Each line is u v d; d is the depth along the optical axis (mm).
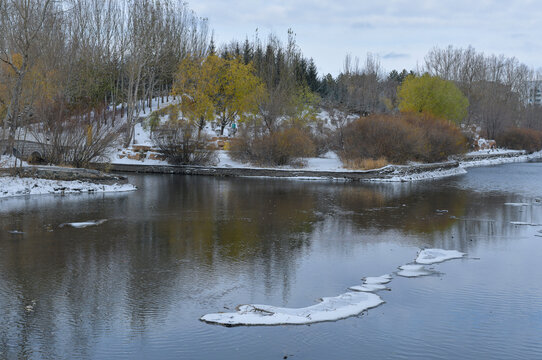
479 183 35594
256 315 9703
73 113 32219
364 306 10258
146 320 9492
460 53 94688
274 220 19828
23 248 14828
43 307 10086
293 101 52156
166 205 23547
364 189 31297
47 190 27109
